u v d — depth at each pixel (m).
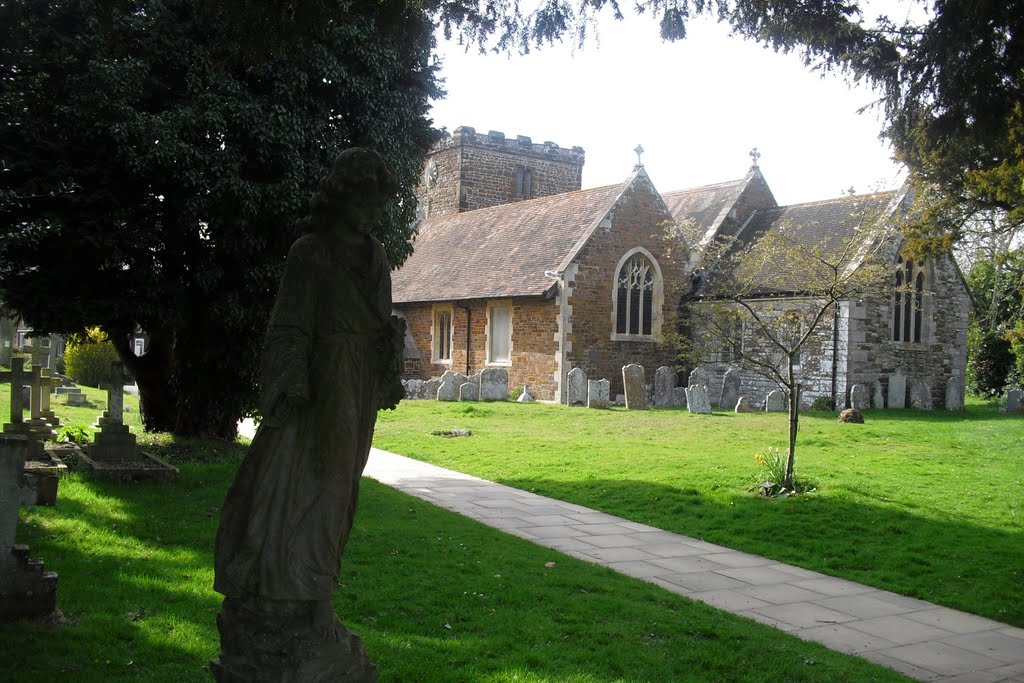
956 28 7.57
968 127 8.54
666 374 27.48
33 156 10.83
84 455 11.65
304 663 3.46
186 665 4.95
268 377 3.51
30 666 4.75
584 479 13.37
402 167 13.80
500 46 8.37
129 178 11.51
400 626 5.89
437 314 34.03
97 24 10.57
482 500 11.65
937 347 28.91
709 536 10.03
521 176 46.84
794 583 8.23
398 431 19.19
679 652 5.80
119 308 11.54
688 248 14.65
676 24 8.28
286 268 3.65
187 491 10.34
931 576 8.45
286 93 12.20
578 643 5.81
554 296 28.62
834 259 12.87
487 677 5.03
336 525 3.54
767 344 27.52
